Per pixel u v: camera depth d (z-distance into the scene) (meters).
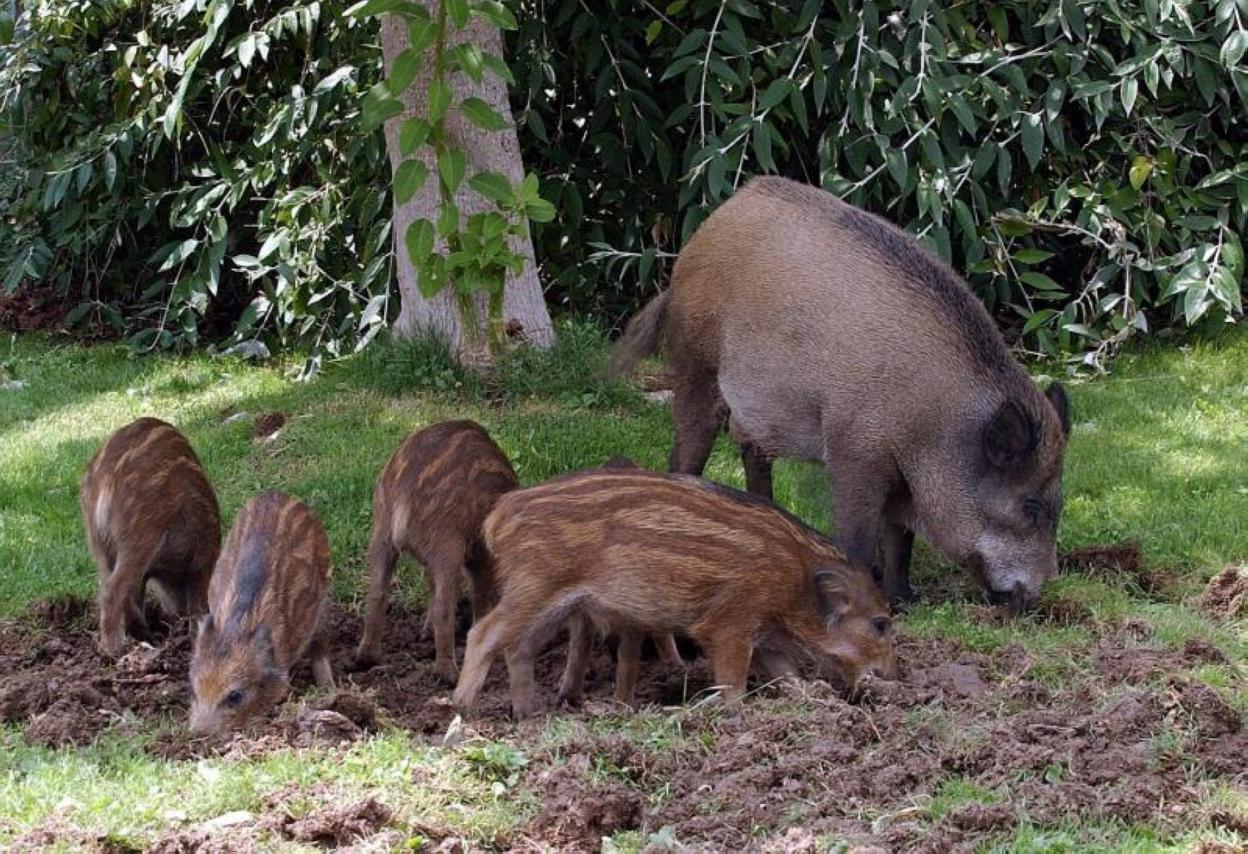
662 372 14.29
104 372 15.44
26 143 17.17
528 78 15.20
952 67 14.77
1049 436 9.63
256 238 16.75
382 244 14.84
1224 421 13.13
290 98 15.20
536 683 9.11
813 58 14.47
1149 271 14.92
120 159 16.12
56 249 16.91
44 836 6.17
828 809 6.76
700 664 9.28
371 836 6.36
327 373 14.52
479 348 13.34
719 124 15.23
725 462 12.43
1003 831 6.48
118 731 7.73
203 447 12.51
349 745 7.35
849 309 9.70
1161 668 8.39
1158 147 15.00
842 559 8.55
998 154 14.56
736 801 6.81
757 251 10.12
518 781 6.95
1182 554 10.52
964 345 9.59
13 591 9.91
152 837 6.27
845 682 8.39
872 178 14.67
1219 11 14.41
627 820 6.71
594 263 15.66
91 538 9.34
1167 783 6.91
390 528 9.11
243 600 8.20
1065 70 14.66
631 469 8.74
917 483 9.72
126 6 16.11
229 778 6.85
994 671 8.66
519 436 12.30
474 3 11.41
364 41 15.07
